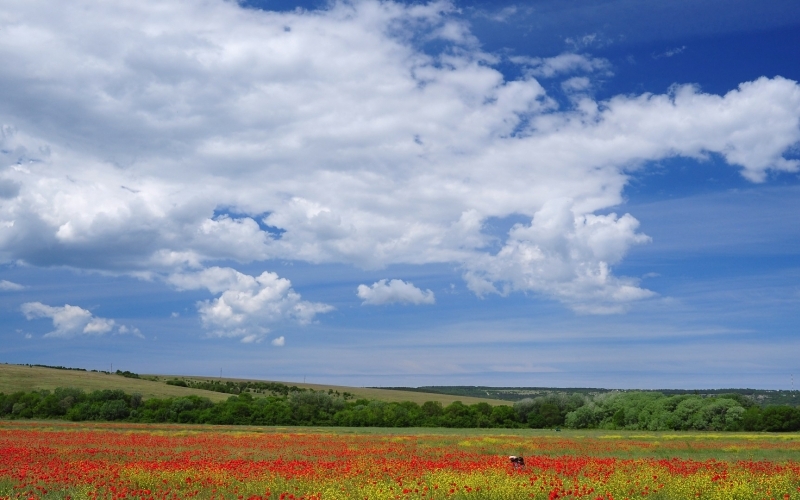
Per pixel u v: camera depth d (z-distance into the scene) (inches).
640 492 895.7
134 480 991.0
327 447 1972.2
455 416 5083.7
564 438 2864.2
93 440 2095.2
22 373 6407.5
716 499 847.7
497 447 2110.0
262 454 1668.3
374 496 831.7
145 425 3693.4
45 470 1134.4
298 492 910.4
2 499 820.6
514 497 852.6
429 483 931.3
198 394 6358.3
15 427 3019.2
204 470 1064.8
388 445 2114.9
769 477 1013.2
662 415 4515.3
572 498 836.6
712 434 3654.0
